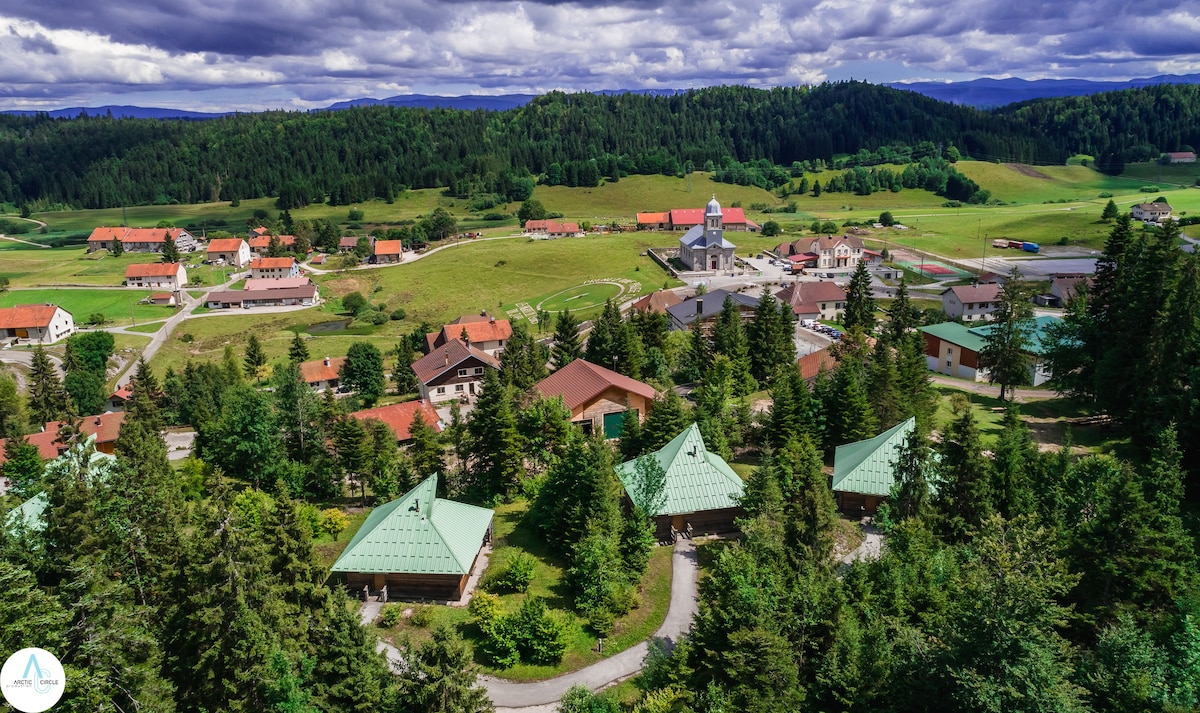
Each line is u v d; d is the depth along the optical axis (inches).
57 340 7426.2
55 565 1707.7
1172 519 1765.5
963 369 4436.5
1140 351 2878.9
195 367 5679.1
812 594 1668.3
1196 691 1382.9
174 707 1418.6
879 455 2583.7
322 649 1537.9
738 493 2484.0
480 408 2935.5
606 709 1631.4
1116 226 3447.3
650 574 2277.3
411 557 2135.8
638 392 3602.4
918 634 1563.7
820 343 5452.8
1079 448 3038.9
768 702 1473.9
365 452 3011.8
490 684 1844.2
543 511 2502.5
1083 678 1443.2
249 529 1825.8
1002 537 1453.0
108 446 4153.5
